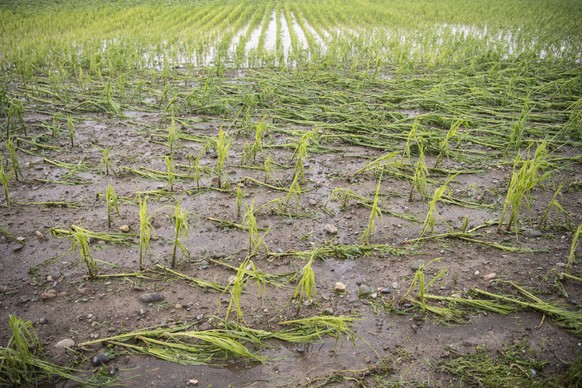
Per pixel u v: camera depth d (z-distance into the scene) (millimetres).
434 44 12297
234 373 2900
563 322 3254
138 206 4645
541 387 2764
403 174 5297
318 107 7543
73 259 3852
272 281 3662
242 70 10156
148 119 7105
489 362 2963
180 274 3666
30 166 5438
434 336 3182
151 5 19031
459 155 5945
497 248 4098
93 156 5742
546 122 7301
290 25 15141
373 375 2893
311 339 3145
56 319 3246
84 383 2797
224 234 4242
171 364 2957
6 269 3703
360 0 21375
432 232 4180
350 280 3713
